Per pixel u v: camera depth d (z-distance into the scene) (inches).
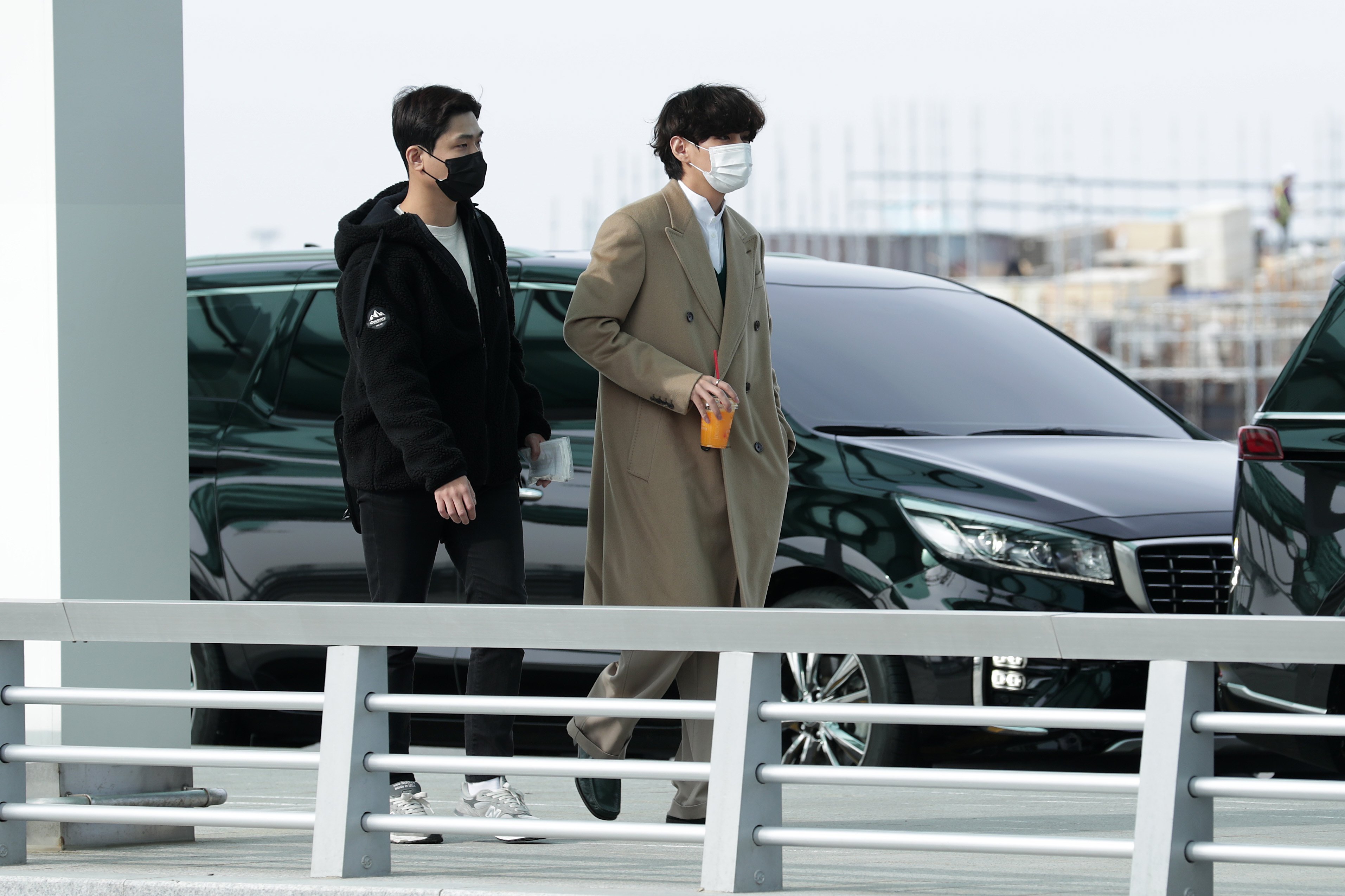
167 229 407.8
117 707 395.2
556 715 314.3
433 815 408.2
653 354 404.2
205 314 665.0
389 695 326.0
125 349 400.2
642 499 410.6
